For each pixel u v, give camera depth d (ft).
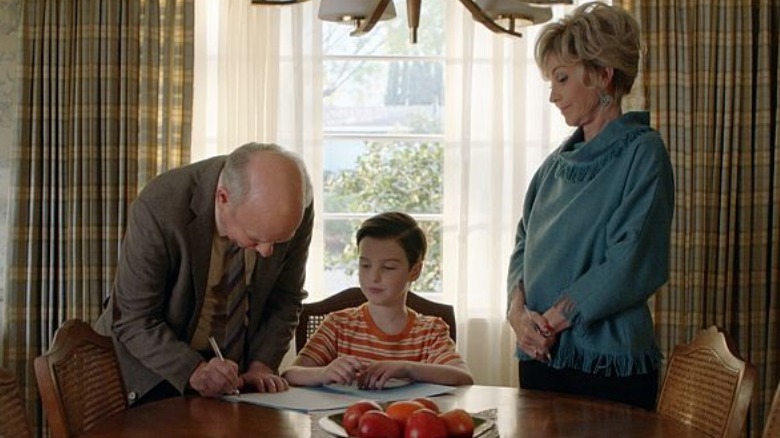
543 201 8.05
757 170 13.15
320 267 13.41
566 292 7.47
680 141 13.05
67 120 12.99
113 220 13.04
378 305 8.55
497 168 13.24
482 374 13.44
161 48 13.01
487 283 13.38
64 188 13.02
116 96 13.06
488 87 13.37
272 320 8.07
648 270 7.39
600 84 7.64
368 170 13.79
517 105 13.24
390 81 13.75
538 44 7.83
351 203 13.80
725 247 13.20
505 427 6.50
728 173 13.16
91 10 12.95
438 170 13.79
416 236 8.55
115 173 13.07
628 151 7.52
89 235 13.03
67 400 6.66
